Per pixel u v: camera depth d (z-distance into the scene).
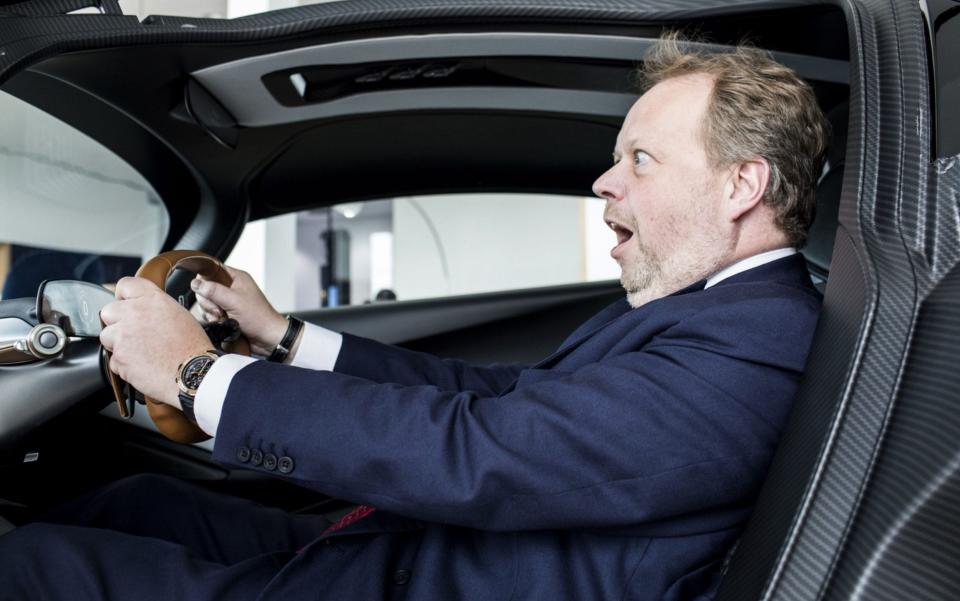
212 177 1.63
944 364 0.76
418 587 0.98
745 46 1.22
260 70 1.30
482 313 2.14
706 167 1.14
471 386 1.52
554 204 8.36
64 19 1.06
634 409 0.94
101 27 1.08
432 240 9.08
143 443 1.68
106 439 1.59
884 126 0.92
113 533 1.07
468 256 8.85
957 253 0.84
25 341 1.00
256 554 1.24
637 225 1.18
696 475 0.94
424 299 2.14
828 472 0.78
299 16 1.18
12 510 1.39
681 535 0.97
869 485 0.75
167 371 1.00
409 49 1.26
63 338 1.01
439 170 1.83
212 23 1.17
